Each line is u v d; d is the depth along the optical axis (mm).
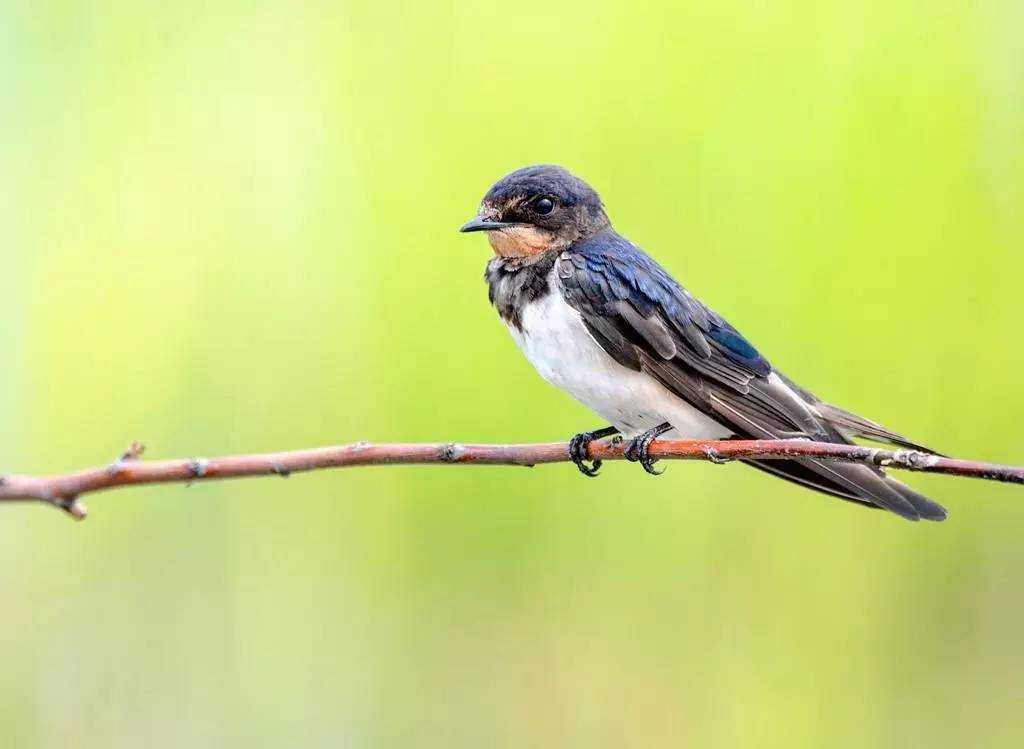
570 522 11234
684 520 11398
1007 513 11531
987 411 11477
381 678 11016
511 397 11172
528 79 11742
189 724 10734
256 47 11969
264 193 11641
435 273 11320
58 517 10945
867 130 11562
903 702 11391
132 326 11375
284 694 10906
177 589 10930
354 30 11891
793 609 11438
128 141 11727
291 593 11055
